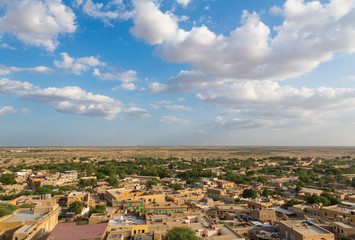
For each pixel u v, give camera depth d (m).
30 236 65.31
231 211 121.06
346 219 95.12
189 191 174.25
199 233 83.88
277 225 98.19
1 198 152.75
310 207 124.69
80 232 70.44
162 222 92.75
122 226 82.94
